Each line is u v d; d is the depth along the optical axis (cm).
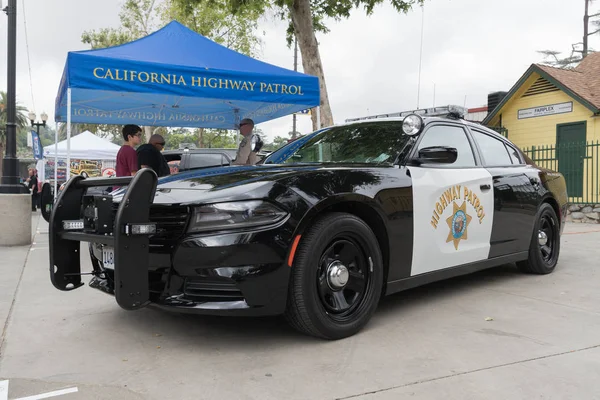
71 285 341
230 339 309
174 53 709
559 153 1263
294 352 284
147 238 272
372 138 398
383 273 336
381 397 226
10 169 789
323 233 290
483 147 449
